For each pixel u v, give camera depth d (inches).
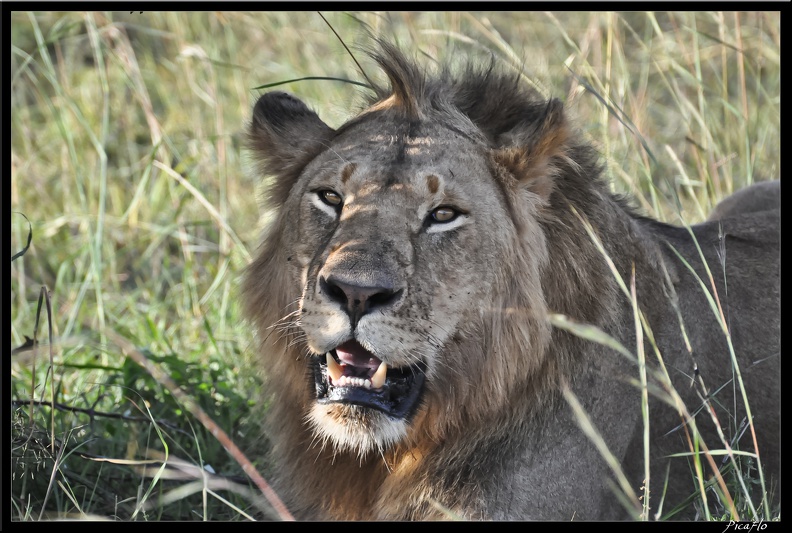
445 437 278.7
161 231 485.4
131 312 460.8
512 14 641.6
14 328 413.4
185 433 339.9
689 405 302.5
